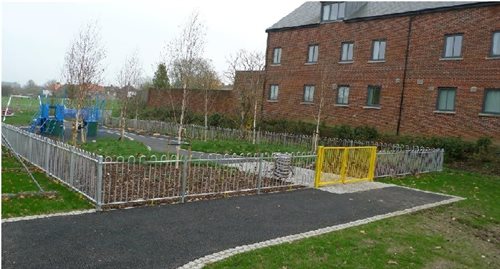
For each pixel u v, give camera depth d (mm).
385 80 22094
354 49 23656
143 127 28703
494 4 18078
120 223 6785
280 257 5758
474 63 18641
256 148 17766
